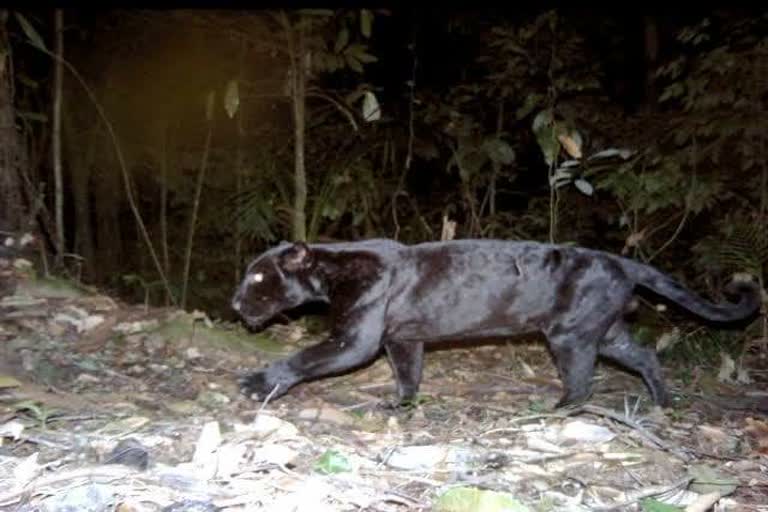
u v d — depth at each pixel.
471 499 2.25
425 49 5.79
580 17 5.71
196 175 5.38
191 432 2.72
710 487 2.56
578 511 2.37
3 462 2.44
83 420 2.79
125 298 5.50
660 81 5.76
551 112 4.22
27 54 5.35
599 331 3.39
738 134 4.54
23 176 4.02
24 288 3.72
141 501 2.23
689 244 4.94
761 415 3.49
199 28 4.73
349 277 3.25
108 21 5.24
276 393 3.16
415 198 5.29
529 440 2.83
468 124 5.00
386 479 2.48
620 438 2.87
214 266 5.50
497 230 5.04
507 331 3.37
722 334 4.43
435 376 3.79
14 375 3.09
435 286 3.27
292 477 2.40
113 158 5.76
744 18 4.65
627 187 4.54
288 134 5.11
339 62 4.34
